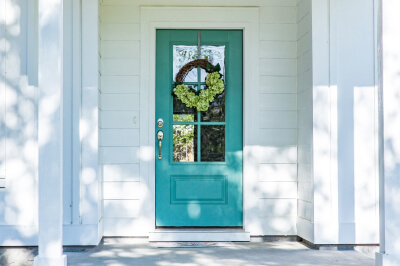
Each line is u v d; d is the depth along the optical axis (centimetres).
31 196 459
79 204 474
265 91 534
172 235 516
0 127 459
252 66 534
